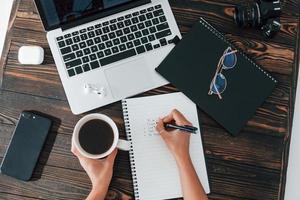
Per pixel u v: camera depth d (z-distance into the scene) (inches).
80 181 38.2
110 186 38.1
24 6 40.7
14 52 40.1
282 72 40.5
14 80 39.6
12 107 39.3
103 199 35.9
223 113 39.3
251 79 39.9
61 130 38.9
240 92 39.7
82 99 38.9
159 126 37.8
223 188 38.5
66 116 39.1
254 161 39.0
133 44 39.8
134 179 37.9
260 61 40.6
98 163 36.7
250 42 40.9
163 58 40.0
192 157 38.6
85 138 36.1
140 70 39.6
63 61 39.2
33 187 38.0
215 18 41.2
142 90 39.4
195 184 35.8
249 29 41.0
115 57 39.5
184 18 41.1
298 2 41.4
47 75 39.7
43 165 38.3
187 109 39.4
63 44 39.3
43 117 38.7
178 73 39.8
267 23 39.1
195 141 38.9
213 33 40.6
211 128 39.3
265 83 39.9
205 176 38.4
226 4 41.4
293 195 47.8
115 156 37.8
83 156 36.5
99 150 36.0
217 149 38.9
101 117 36.4
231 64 40.1
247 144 39.2
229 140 39.1
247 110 39.4
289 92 40.1
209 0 41.4
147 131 38.7
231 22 41.2
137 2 40.0
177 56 40.0
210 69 39.9
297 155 47.4
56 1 36.4
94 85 39.0
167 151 38.5
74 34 39.5
